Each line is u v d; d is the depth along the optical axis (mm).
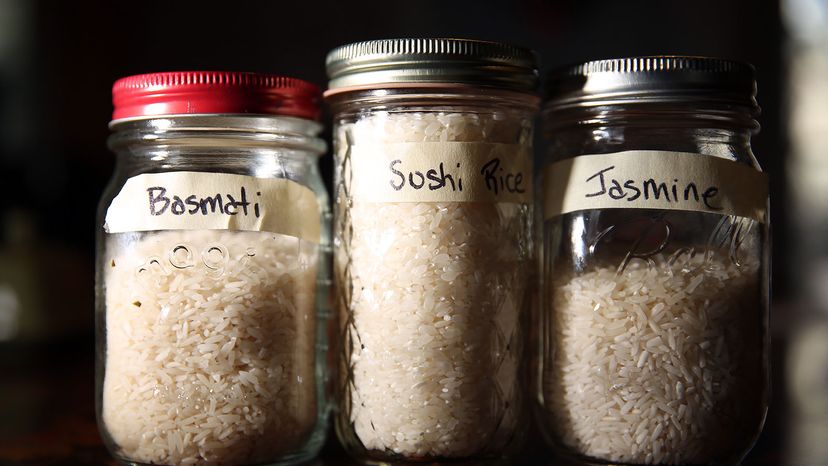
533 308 403
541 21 973
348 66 377
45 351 687
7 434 455
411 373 372
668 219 370
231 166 383
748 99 375
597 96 374
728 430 372
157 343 373
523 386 394
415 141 373
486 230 375
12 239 690
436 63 366
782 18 1068
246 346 374
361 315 383
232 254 376
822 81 1099
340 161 397
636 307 370
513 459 397
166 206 375
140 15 908
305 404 390
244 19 925
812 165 1103
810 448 417
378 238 377
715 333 369
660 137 376
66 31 882
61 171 815
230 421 372
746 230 378
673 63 368
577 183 380
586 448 380
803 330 856
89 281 742
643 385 369
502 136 382
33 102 874
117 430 382
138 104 379
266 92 378
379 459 383
